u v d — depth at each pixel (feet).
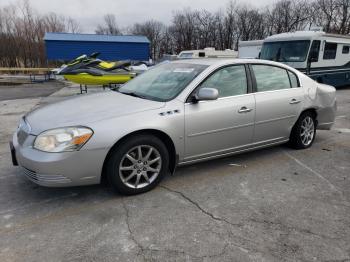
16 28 118.93
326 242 8.38
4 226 9.00
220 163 13.88
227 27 166.50
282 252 7.95
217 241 8.36
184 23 173.47
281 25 155.84
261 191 11.31
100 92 13.76
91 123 9.80
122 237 8.52
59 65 93.76
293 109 14.61
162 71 13.73
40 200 10.51
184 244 8.23
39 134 9.67
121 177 10.39
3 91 46.47
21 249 8.00
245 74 13.14
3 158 14.53
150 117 10.52
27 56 118.42
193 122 11.39
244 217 9.54
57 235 8.59
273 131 14.15
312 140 16.29
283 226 9.08
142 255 7.80
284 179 12.35
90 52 86.07
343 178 12.55
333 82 42.63
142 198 10.68
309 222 9.30
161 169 11.15
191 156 11.82
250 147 13.57
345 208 10.15
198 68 12.50
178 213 9.75
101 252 7.91
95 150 9.66
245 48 54.34
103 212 9.78
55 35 86.84
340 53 42.32
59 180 9.52
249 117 12.92
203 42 172.04
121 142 10.15
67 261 7.59
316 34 37.68
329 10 133.59
